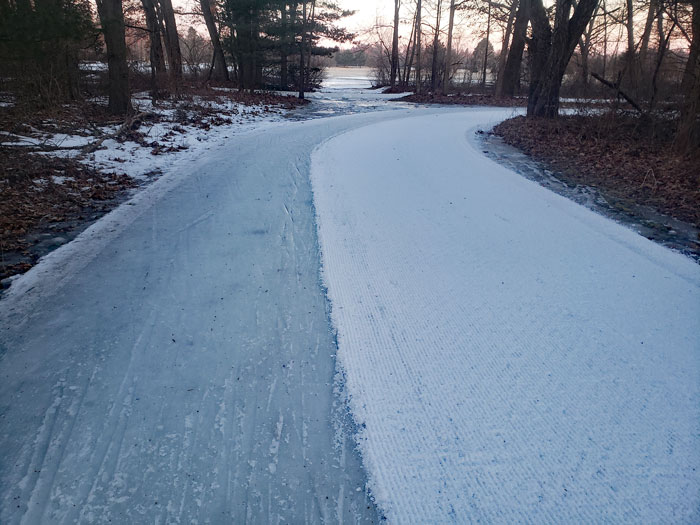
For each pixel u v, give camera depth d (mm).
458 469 2652
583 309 4258
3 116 10680
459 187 8078
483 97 29234
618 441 2816
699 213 7062
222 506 2449
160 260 5250
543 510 2404
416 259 5270
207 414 3059
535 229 6227
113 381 3334
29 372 3400
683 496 2467
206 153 10773
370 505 2465
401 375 3422
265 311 4254
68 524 2322
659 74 13734
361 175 8719
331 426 2980
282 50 26750
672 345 3736
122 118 12805
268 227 6215
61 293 4492
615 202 7578
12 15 8977
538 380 3342
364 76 59531
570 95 20047
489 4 28750
